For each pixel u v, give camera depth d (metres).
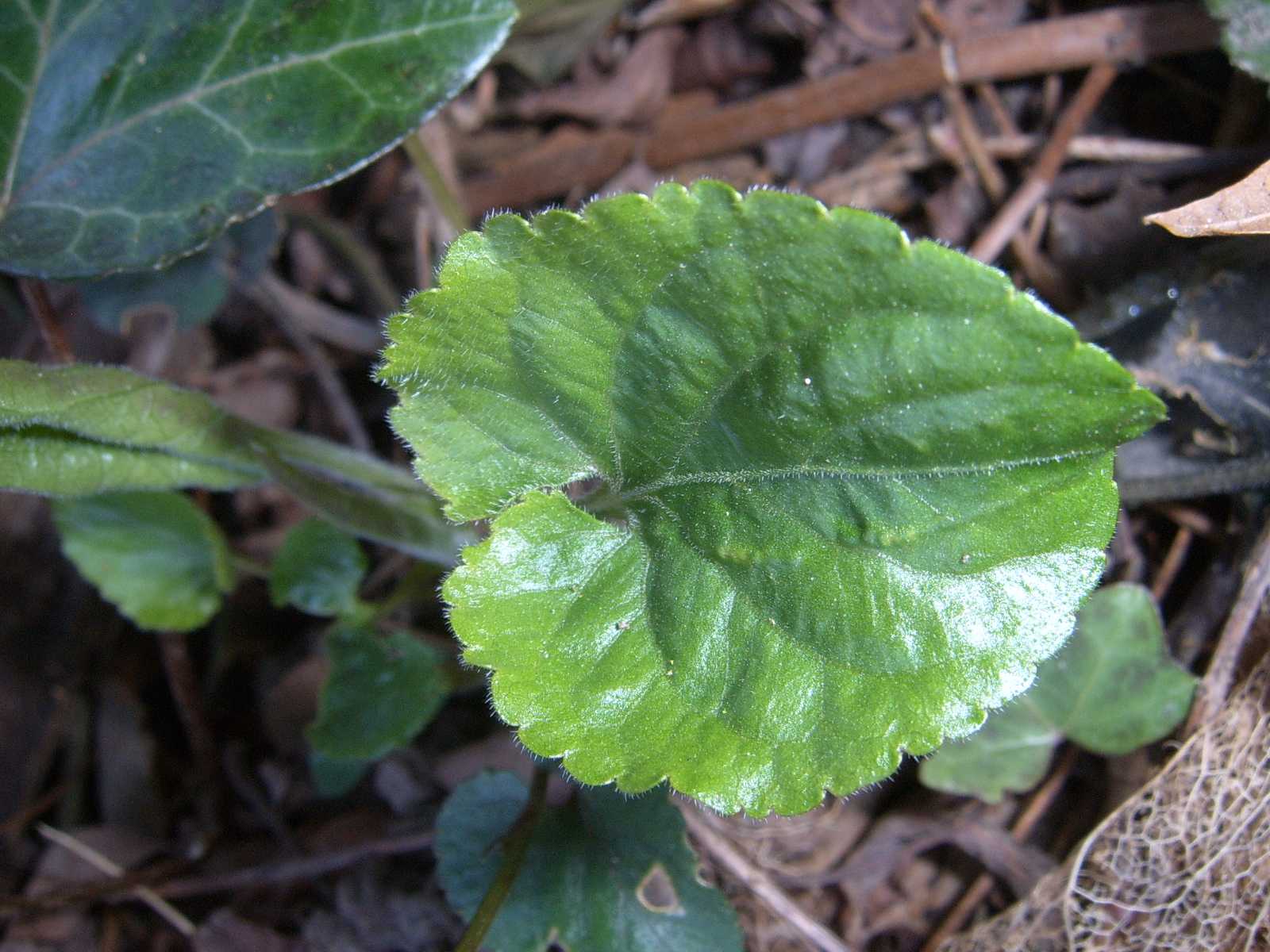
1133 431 0.05
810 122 0.11
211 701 0.12
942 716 0.06
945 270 0.05
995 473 0.05
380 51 0.07
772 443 0.06
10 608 0.12
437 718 0.11
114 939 0.11
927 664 0.06
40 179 0.08
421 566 0.10
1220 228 0.06
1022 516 0.06
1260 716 0.08
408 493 0.09
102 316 0.11
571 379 0.06
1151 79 0.11
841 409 0.06
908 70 0.11
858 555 0.06
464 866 0.09
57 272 0.08
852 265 0.05
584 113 0.12
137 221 0.08
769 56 0.12
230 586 0.10
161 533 0.10
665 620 0.06
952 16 0.11
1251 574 0.08
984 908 0.09
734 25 0.12
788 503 0.06
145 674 0.12
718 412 0.06
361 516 0.09
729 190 0.05
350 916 0.10
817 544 0.06
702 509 0.06
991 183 0.11
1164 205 0.10
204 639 0.12
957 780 0.09
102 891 0.11
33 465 0.08
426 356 0.06
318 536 0.10
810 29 0.12
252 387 0.13
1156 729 0.08
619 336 0.06
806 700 0.06
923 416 0.05
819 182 0.12
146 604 0.10
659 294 0.06
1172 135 0.11
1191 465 0.09
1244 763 0.08
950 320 0.05
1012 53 0.11
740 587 0.06
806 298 0.05
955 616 0.06
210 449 0.08
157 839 0.11
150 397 0.08
